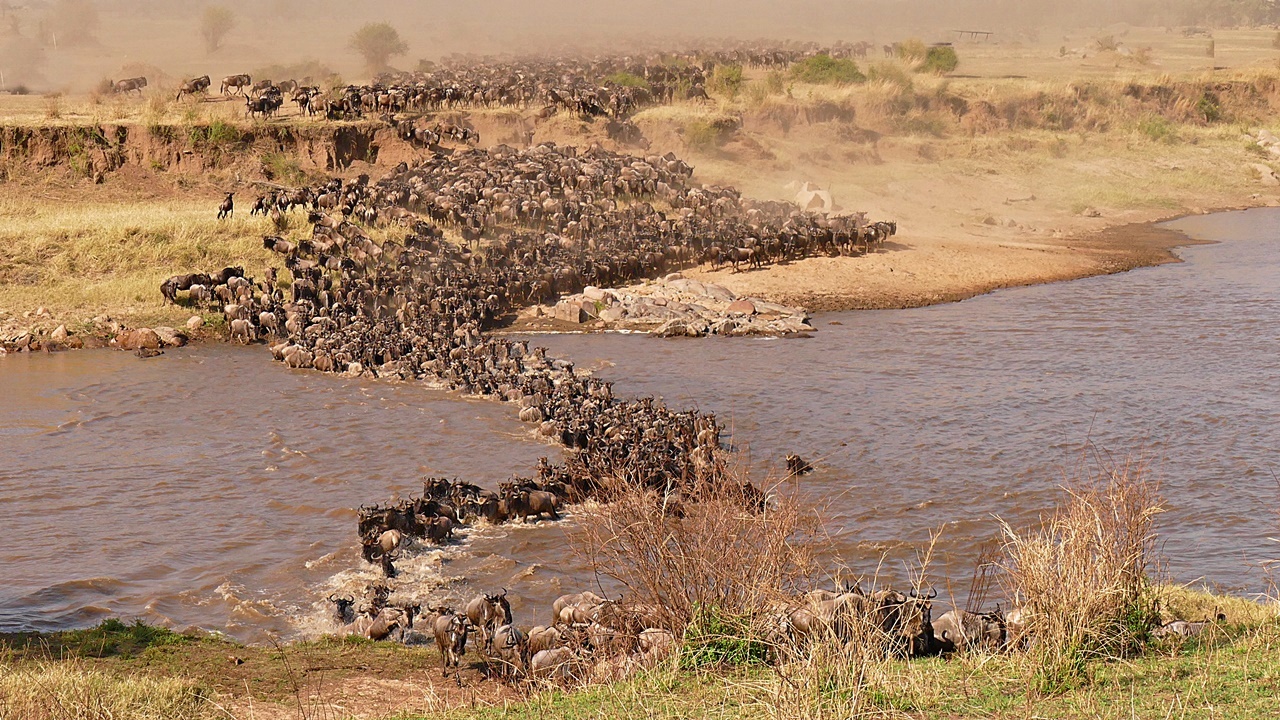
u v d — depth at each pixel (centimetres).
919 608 5375
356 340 13888
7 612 7144
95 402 12306
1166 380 13162
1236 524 8650
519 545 8369
